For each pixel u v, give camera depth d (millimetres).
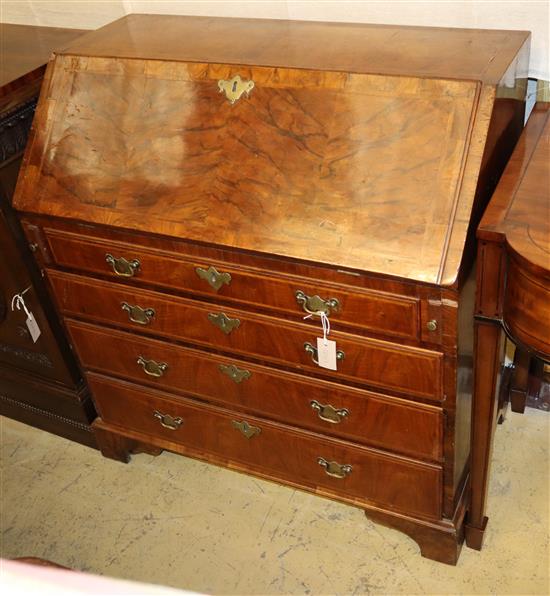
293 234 1295
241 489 1920
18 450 2125
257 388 1594
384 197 1240
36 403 2104
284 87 1331
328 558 1730
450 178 1200
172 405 1783
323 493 1713
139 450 1992
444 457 1463
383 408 1451
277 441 1678
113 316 1671
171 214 1400
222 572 1732
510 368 1983
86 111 1503
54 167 1523
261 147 1338
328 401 1515
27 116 1656
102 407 1936
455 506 1582
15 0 2064
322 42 1469
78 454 2088
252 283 1399
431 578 1657
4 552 1844
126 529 1861
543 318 1131
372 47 1412
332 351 1402
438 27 1526
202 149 1389
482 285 1215
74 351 1839
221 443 1789
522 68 1406
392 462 1536
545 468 1860
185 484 1954
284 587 1684
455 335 1262
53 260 1648
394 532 1770
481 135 1190
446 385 1342
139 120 1451
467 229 1186
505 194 1204
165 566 1762
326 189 1281
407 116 1238
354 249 1248
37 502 1964
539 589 1607
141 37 1610
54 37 1874
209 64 1395
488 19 1530
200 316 1529
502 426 1983
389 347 1342
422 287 1225
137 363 1738
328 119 1293
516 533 1724
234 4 1764
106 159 1475
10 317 1902
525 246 1099
